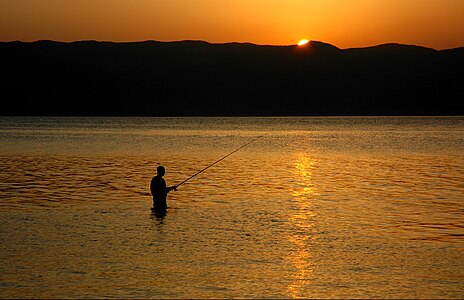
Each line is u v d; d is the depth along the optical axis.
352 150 62.88
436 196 29.27
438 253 18.44
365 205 26.61
